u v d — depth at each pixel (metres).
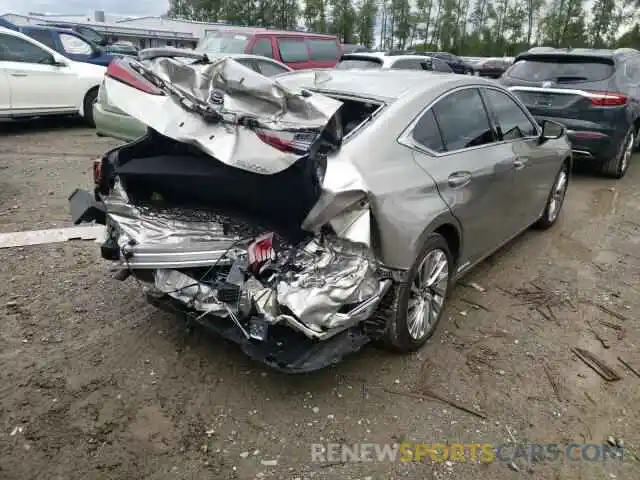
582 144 7.76
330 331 2.84
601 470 2.76
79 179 7.30
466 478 2.68
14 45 10.04
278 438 2.87
